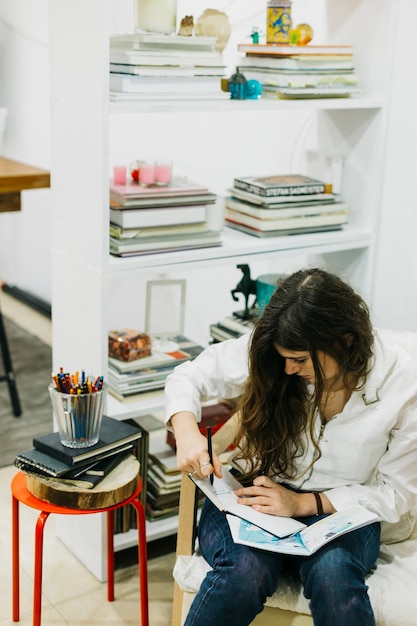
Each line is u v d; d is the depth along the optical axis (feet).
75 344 7.20
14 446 9.67
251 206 7.71
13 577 6.66
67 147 6.74
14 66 14.08
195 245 7.14
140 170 7.04
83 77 6.32
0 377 10.27
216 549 5.55
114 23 9.85
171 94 6.49
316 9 8.14
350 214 8.19
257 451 5.92
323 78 7.32
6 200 10.08
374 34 7.56
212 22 7.05
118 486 5.95
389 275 8.02
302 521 5.67
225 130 9.46
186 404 5.97
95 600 7.13
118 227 6.77
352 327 5.31
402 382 5.65
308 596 5.27
